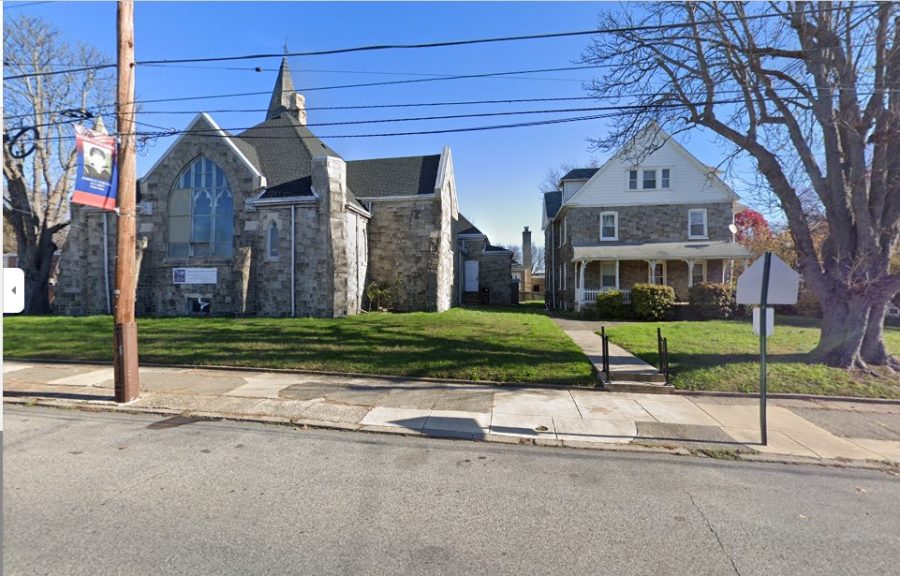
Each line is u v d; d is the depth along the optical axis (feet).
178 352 33.94
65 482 13.56
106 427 19.21
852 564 10.05
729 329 46.62
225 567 9.40
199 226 61.16
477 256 107.24
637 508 12.58
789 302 17.92
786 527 11.66
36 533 10.59
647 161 75.25
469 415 21.09
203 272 59.62
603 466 15.74
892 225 28.58
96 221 63.26
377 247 69.41
